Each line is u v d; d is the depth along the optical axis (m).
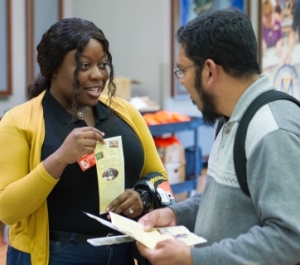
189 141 6.31
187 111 6.19
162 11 5.70
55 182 1.48
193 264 1.15
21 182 1.49
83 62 1.53
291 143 1.10
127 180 1.70
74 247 1.61
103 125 1.68
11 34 5.22
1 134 1.56
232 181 1.19
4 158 1.54
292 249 1.07
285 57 4.58
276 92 1.21
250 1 4.85
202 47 1.22
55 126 1.60
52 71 1.59
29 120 1.59
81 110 1.65
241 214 1.19
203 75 1.24
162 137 4.56
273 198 1.09
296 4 4.50
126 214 1.64
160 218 1.48
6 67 5.21
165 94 5.84
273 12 4.65
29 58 5.41
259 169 1.12
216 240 1.22
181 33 1.28
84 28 1.56
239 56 1.20
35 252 1.58
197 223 1.36
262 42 4.73
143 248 1.25
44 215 1.57
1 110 5.23
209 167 1.35
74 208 1.60
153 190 1.71
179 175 4.55
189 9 5.88
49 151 1.57
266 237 1.09
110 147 1.65
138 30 5.94
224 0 5.62
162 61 5.77
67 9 5.99
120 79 5.05
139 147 1.74
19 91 5.38
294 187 1.08
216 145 1.34
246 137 1.16
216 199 1.23
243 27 1.22
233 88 1.23
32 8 5.40
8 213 1.51
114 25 6.11
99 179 1.61
